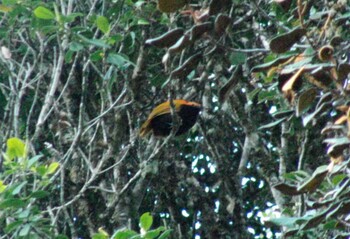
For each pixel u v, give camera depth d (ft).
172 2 23.03
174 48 22.97
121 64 38.09
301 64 22.82
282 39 22.66
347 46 24.48
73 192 42.11
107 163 41.83
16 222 32.40
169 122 39.09
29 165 34.06
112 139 41.45
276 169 44.52
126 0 39.34
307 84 27.40
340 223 28.02
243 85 43.37
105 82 40.86
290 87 22.07
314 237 33.96
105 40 38.17
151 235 31.55
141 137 41.55
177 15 37.86
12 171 33.91
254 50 25.86
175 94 40.86
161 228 31.86
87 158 42.63
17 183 34.01
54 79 40.68
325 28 24.71
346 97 22.50
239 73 25.96
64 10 42.06
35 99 40.81
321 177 23.17
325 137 39.22
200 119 44.57
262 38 37.24
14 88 41.83
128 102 41.27
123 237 31.45
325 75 22.57
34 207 33.12
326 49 21.95
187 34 23.21
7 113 42.34
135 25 41.27
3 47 42.42
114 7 40.68
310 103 22.86
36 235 32.78
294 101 23.95
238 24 27.89
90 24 43.19
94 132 41.78
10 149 34.12
